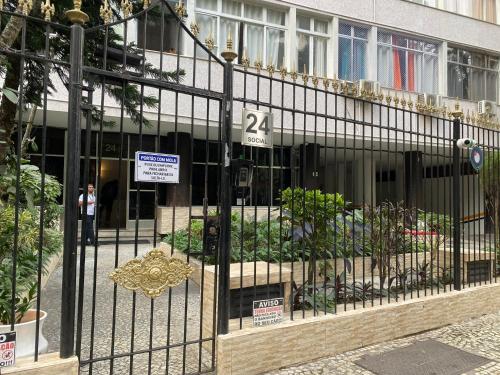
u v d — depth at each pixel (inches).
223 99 137.5
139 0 226.8
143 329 175.0
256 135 144.3
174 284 125.4
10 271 139.3
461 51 663.8
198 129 451.2
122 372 132.6
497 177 256.7
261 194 476.7
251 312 158.4
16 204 104.6
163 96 403.5
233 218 281.4
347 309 167.3
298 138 423.5
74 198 111.1
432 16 621.0
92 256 351.3
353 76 554.9
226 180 137.4
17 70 194.7
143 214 539.5
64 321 110.3
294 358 144.6
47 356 110.7
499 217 260.4
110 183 525.3
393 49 592.7
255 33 500.1
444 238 226.5
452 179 223.0
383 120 435.2
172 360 142.5
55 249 229.9
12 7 179.2
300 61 526.3
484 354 158.6
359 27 563.8
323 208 185.5
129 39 398.3
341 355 154.7
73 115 111.2
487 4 690.2
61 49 200.2
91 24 206.8
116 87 217.6
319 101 422.6
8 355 103.0
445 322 192.1
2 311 122.3
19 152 104.7
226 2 485.7
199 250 260.4
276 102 414.3
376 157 571.2
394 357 153.6
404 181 213.0
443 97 615.2
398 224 217.5
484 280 231.3
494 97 700.7
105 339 162.2
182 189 476.7
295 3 513.3
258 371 136.9
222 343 130.6
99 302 213.5
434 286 220.4
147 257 121.2
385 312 170.9
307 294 175.2
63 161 500.4
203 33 470.9
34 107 211.2
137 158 120.2
